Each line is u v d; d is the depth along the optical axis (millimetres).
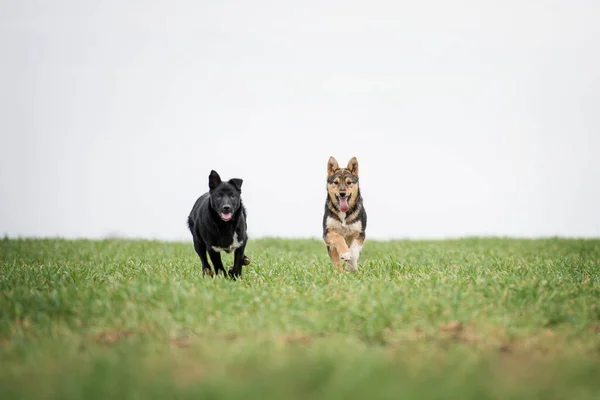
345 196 18531
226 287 14242
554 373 8742
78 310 12102
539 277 15430
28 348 10047
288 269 18250
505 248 29719
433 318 11594
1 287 14352
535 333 11141
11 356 9859
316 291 13633
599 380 8617
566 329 11359
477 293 13570
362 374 8266
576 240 33531
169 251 26656
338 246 18500
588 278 16000
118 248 27781
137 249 27266
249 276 16859
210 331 10938
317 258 23281
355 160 19594
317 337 10750
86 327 11398
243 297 12977
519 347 10273
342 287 14297
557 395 7957
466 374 8539
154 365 9000
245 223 16984
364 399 7629
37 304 12453
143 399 7707
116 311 12023
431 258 23047
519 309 12469
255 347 9719
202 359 9328
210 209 16406
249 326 11102
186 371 8852
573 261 21109
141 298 12820
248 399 7645
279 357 9219
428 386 8055
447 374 8562
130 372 8617
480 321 11406
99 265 19391
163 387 8000
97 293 13180
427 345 10242
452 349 9875
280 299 12945
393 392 7723
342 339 10477
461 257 22938
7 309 12164
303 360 8945
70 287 13695
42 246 27922
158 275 15844
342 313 11875
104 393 7918
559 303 12891
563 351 10008
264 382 8102
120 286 13766
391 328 11258
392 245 31375
